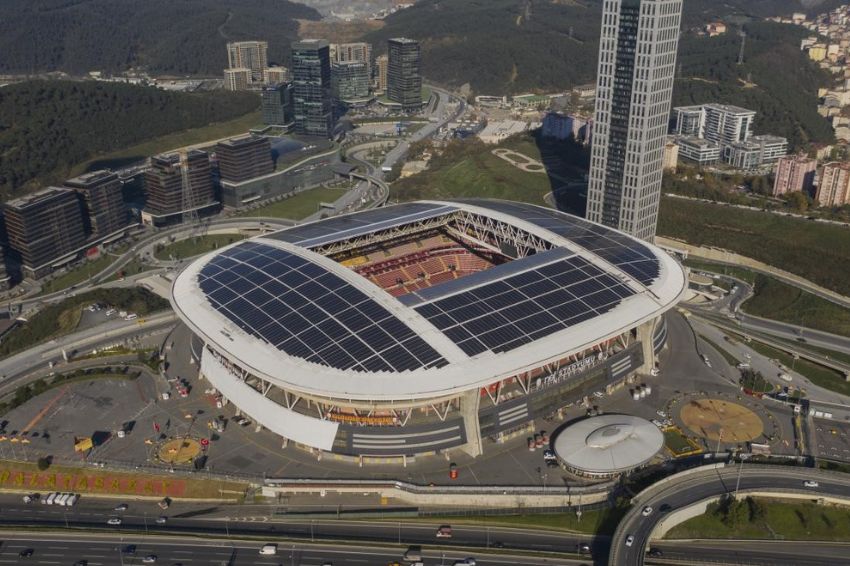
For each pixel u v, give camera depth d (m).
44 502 181.00
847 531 165.25
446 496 171.62
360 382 167.12
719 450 186.88
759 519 166.75
